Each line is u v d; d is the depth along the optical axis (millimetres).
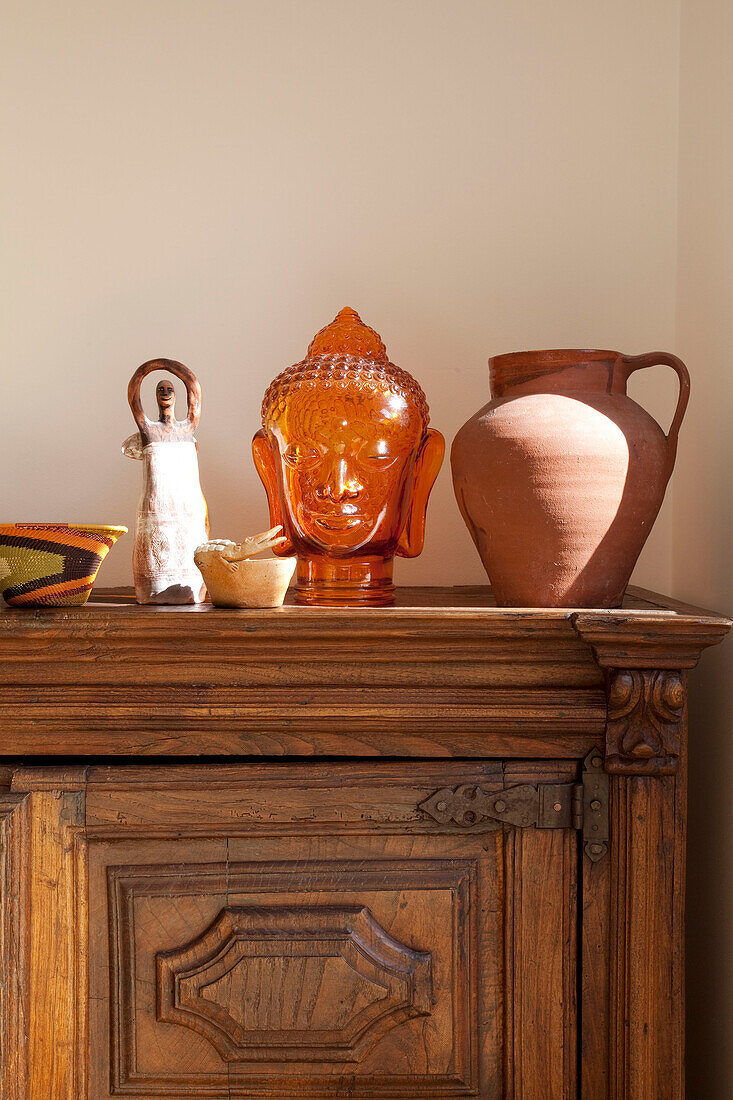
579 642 1016
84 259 1448
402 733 1042
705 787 1295
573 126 1464
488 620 996
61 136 1444
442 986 1044
